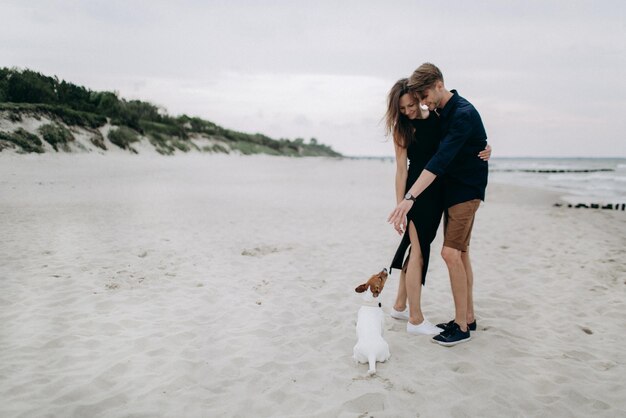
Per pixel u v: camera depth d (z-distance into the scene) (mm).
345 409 2600
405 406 2633
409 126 3492
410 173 3629
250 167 25594
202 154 27844
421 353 3342
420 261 3588
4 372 2912
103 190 12305
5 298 4285
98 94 23266
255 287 4934
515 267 6008
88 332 3615
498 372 3080
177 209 10164
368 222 9516
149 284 4891
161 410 2557
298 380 2943
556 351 3455
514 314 4297
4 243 6316
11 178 12336
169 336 3570
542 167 51844
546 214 11422
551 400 2752
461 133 3180
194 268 5582
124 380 2877
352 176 24578
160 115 30516
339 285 5086
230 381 2918
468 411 2604
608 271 5824
